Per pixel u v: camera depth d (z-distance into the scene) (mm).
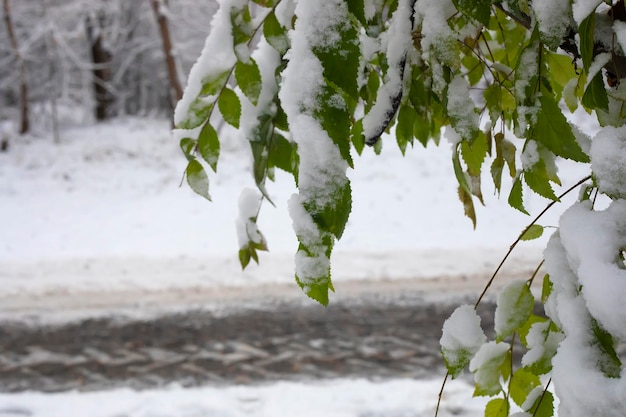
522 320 827
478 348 813
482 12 671
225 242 9445
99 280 7832
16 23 20234
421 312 6355
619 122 651
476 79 1122
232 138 15203
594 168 573
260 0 900
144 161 15766
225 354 5469
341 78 575
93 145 17594
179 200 12352
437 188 12336
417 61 826
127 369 5223
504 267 7773
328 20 585
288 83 586
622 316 503
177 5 20625
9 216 11602
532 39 640
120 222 10938
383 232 9781
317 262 565
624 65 644
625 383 535
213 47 889
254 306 6695
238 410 4316
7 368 5301
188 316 6465
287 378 4934
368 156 14594
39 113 21453
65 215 11648
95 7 19703
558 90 1057
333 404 4336
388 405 4258
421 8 708
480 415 4051
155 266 8367
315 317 6312
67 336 6016
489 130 964
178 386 4855
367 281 7484
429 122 1084
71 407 4422
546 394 815
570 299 615
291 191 12078
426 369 4992
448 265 8016
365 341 5648
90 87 22984
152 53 22703
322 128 574
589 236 550
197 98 891
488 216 10195
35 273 8180
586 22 560
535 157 636
